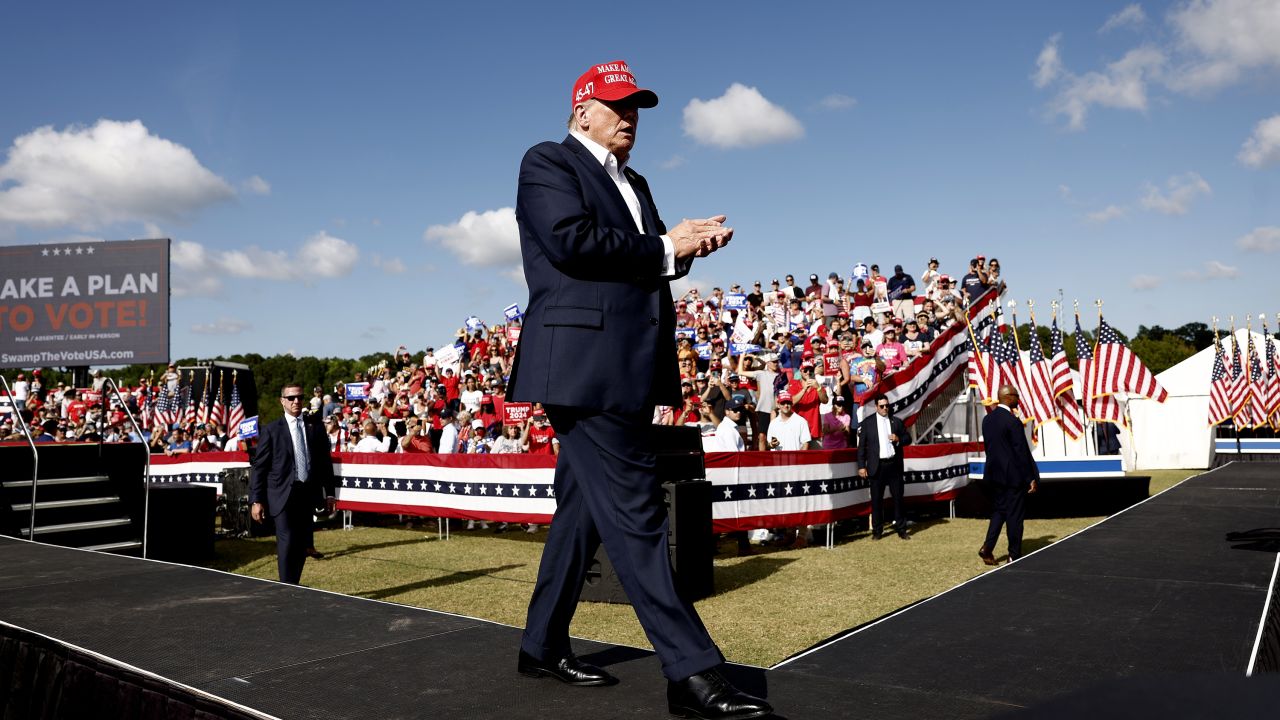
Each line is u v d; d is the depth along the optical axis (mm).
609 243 2506
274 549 12609
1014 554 9656
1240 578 4711
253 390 24719
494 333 25156
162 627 3422
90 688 3047
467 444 16172
